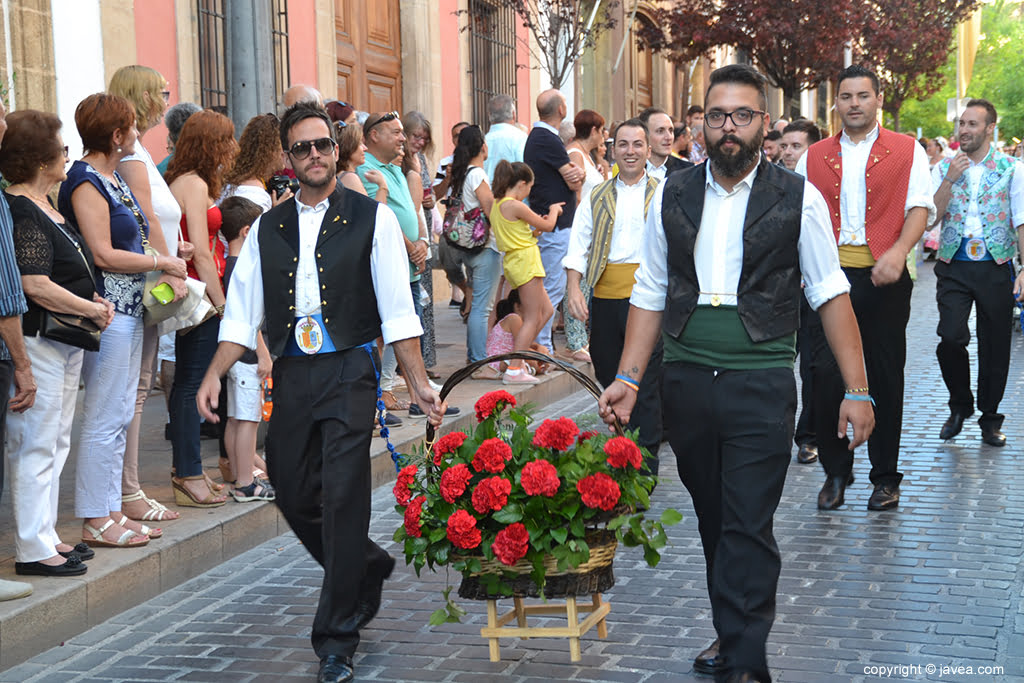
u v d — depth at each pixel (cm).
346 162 705
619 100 2100
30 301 457
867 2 2259
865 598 477
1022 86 5591
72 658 439
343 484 411
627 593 492
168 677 420
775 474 365
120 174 528
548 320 919
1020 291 718
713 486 382
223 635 462
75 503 532
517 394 880
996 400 750
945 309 752
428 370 947
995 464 701
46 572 470
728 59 2741
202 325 569
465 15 1571
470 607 482
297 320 415
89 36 857
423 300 898
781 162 886
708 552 394
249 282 428
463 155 903
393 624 465
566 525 392
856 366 377
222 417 621
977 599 473
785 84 2148
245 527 574
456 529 387
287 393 418
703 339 369
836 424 607
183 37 965
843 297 373
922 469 693
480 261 921
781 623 450
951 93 5062
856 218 593
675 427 380
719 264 367
